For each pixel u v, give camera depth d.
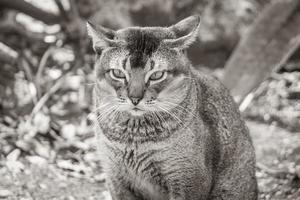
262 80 9.02
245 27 10.91
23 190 6.44
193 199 5.41
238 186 5.93
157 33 5.37
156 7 10.23
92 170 7.27
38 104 8.27
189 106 5.37
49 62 9.69
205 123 5.60
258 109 9.61
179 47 5.32
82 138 7.97
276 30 9.02
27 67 9.16
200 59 10.83
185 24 5.57
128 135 5.30
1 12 10.16
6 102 8.65
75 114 8.62
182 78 5.31
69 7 9.85
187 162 5.32
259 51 9.05
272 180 7.01
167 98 5.24
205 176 5.45
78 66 9.53
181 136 5.27
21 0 9.82
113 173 5.54
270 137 8.56
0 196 6.22
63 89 9.11
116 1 10.18
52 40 10.00
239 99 8.78
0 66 9.34
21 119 8.18
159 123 5.25
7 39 9.99
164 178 5.42
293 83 10.32
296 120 9.23
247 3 11.20
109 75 5.25
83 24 9.88
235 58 9.13
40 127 7.94
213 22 10.81
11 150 7.34
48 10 10.17
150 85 5.18
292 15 8.95
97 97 5.46
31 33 10.02
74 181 6.91
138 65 5.15
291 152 7.84
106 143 5.39
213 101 5.82
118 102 5.20
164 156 5.30
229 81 8.98
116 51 5.23
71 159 7.48
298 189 6.68
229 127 5.84
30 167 7.07
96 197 6.51
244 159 5.98
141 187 5.59
